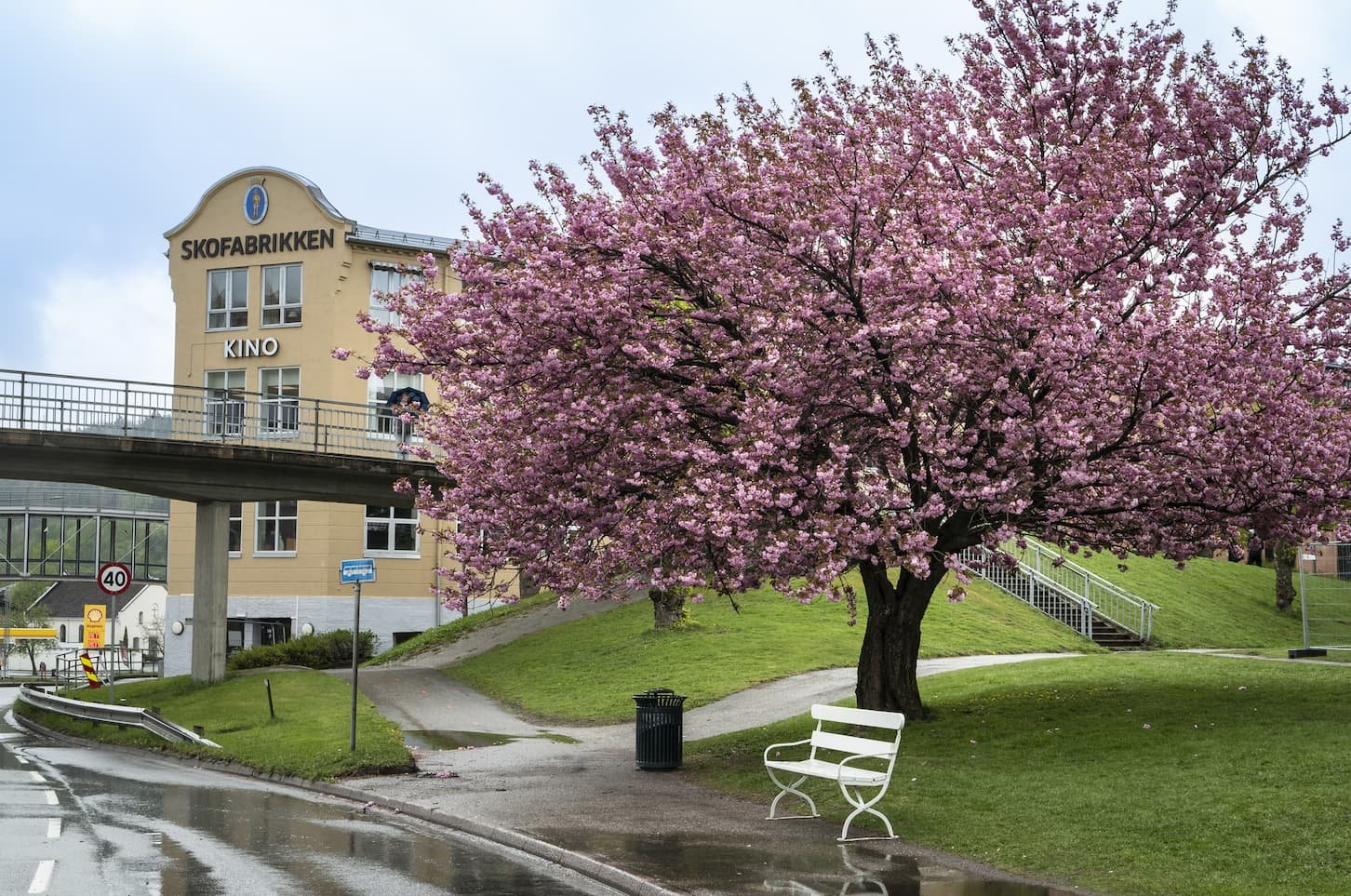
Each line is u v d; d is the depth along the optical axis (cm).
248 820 1484
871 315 1622
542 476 1730
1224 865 1064
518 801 1559
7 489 7500
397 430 4881
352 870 1156
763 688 2817
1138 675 2389
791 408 1597
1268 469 1742
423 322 1739
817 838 1273
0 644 9381
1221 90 1770
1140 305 1750
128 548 7750
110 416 3353
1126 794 1335
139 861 1187
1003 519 1772
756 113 1859
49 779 1903
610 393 1692
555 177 1770
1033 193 1797
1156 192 1753
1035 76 1853
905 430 1622
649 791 1638
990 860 1151
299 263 5256
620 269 1672
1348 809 1167
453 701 3019
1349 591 2914
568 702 2844
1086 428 1755
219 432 4519
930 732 1856
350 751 1972
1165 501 1828
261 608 5222
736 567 1638
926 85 1905
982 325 1603
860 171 1703
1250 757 1441
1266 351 1711
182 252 5431
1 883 1071
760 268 1744
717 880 1065
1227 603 4553
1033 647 3522
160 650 8656
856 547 1550
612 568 1731
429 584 5275
